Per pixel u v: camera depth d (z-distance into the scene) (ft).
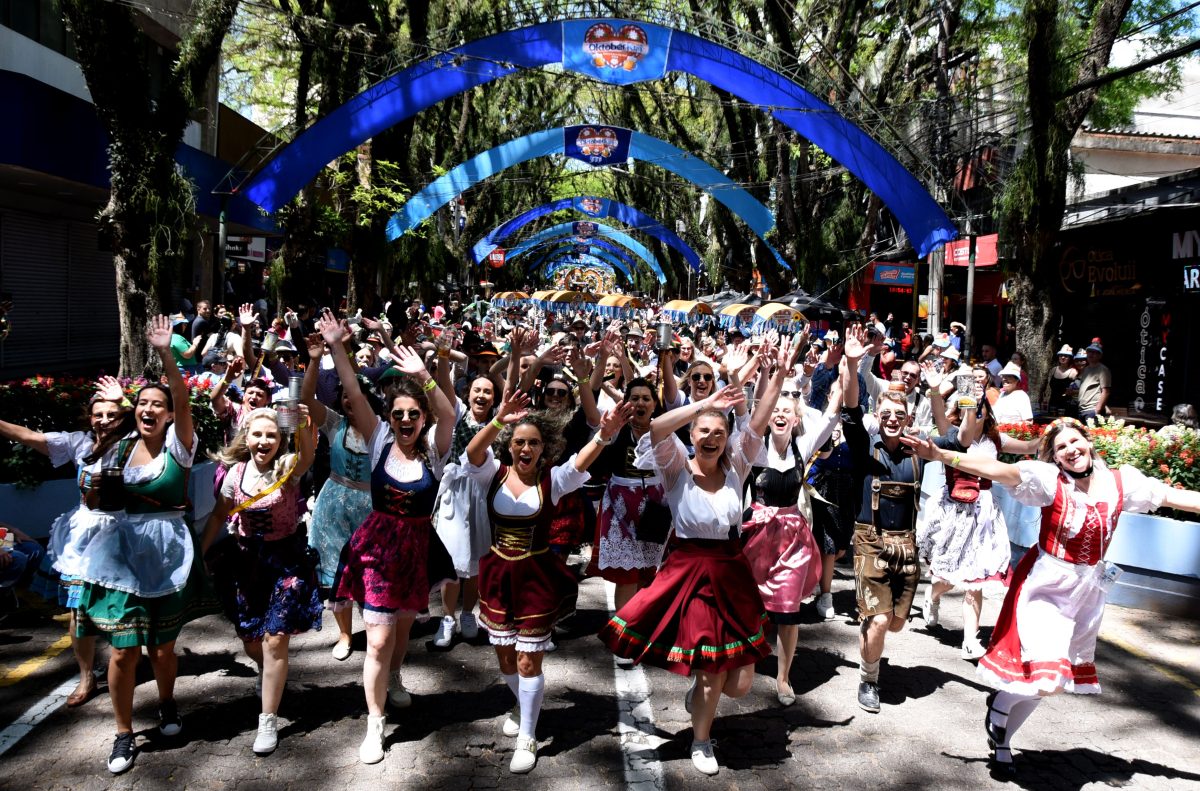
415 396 15.23
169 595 14.35
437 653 19.43
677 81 88.33
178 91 35.42
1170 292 52.29
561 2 54.13
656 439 14.11
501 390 24.12
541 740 15.38
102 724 15.40
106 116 34.06
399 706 16.40
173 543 14.44
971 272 53.72
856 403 17.54
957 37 62.90
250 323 23.15
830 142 49.24
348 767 14.19
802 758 14.97
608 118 99.81
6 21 49.47
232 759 14.30
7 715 15.65
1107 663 19.89
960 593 25.16
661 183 101.65
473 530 18.74
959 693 17.93
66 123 43.24
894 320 89.56
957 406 20.49
